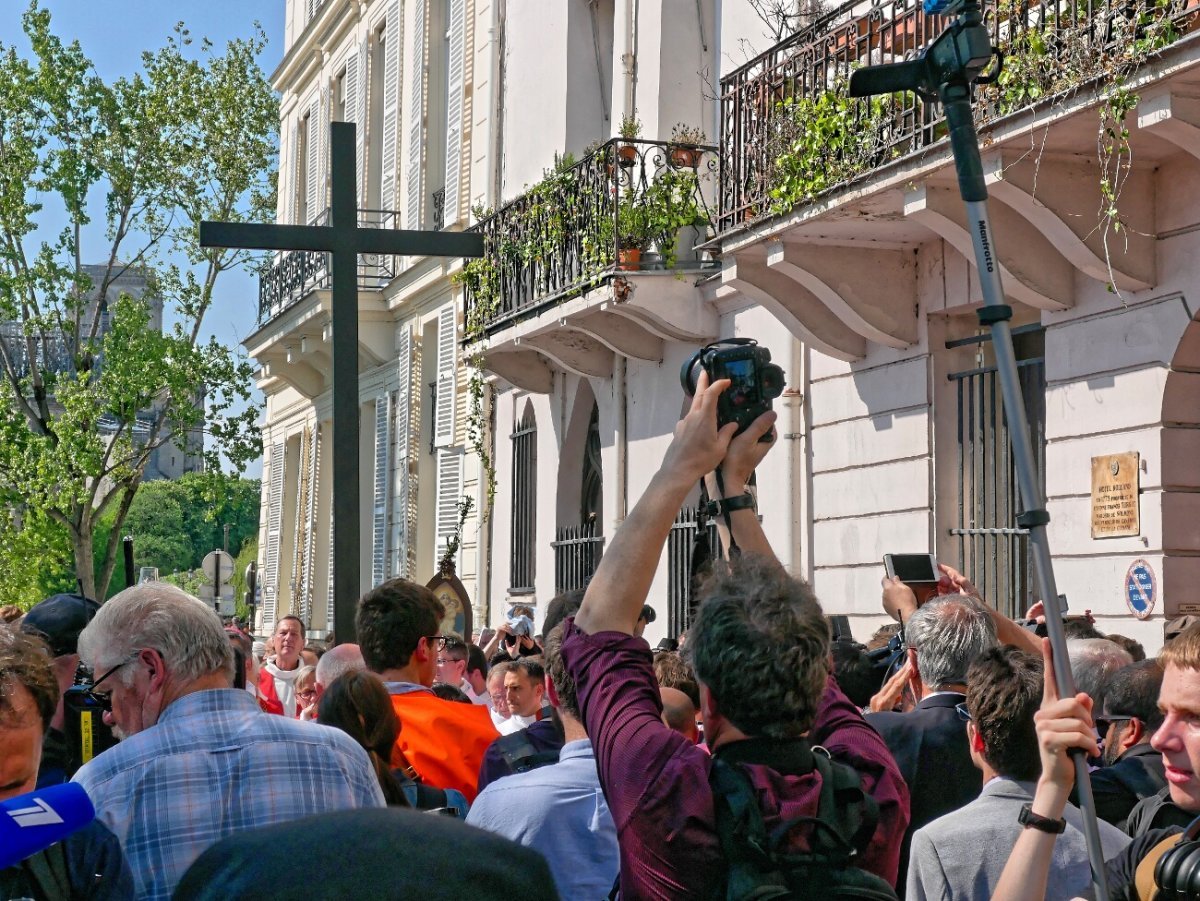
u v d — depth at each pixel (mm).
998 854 3447
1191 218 8555
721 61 13789
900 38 9844
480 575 18516
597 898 3846
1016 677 3525
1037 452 10016
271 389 29438
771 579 2627
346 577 7277
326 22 25531
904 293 10898
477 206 16281
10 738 2686
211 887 920
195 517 75688
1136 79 7586
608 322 13898
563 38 16188
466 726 5152
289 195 27672
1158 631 8656
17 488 26797
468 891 907
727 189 11453
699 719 4996
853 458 11523
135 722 3551
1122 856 2918
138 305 27594
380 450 22766
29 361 27703
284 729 3521
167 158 27844
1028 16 8711
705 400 2840
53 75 26891
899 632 5953
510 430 17953
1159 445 8703
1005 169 8609
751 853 2414
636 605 2783
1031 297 9453
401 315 22031
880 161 9609
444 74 21047
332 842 927
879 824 2656
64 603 4637
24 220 26844
